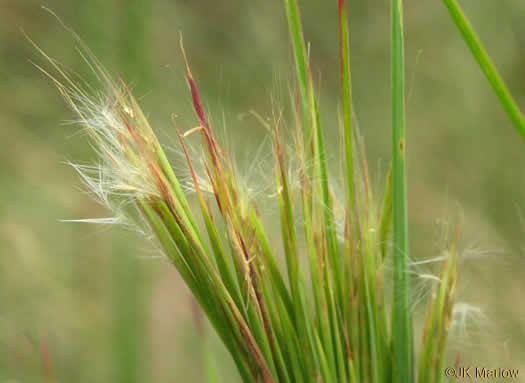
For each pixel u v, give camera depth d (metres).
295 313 0.37
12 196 0.89
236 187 0.37
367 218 0.38
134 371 0.64
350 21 1.26
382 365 0.38
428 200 1.01
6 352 0.72
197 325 0.44
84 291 0.81
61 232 0.87
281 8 1.21
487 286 0.50
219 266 0.37
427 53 1.19
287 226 0.37
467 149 1.07
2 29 0.93
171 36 1.07
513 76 1.06
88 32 0.75
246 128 0.96
